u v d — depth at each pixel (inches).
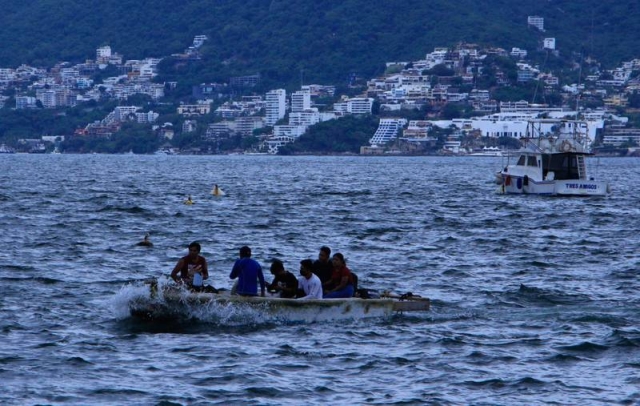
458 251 7086.6
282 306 4379.9
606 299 5108.3
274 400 3341.5
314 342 4082.2
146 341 4072.3
